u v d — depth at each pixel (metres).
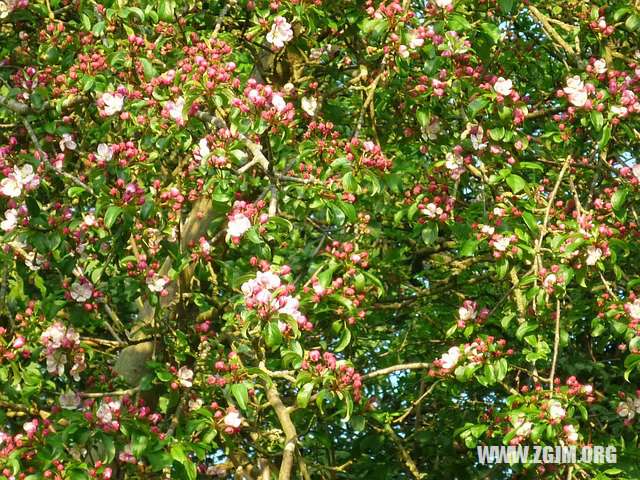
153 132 4.96
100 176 4.60
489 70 5.96
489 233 4.89
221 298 6.24
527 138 5.09
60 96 5.03
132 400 5.30
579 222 4.81
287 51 5.77
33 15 5.54
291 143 5.09
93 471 4.28
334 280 4.95
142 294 5.05
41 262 4.66
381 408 7.36
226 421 4.61
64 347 4.61
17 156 4.84
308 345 6.03
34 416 4.72
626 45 5.89
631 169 5.17
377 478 6.59
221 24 5.90
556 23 5.60
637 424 6.03
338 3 5.67
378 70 5.51
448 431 6.94
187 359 5.43
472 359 4.88
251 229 4.38
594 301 5.13
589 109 4.95
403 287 7.39
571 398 4.77
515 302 5.62
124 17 4.91
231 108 4.47
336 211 4.58
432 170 5.26
